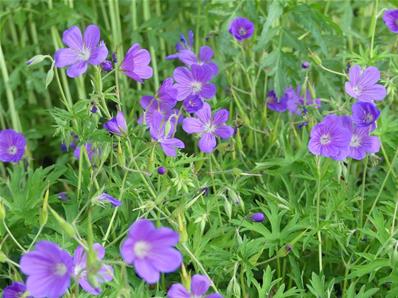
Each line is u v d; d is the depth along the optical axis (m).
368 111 0.40
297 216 0.44
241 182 0.48
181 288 0.31
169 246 0.28
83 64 0.38
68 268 0.28
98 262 0.27
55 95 0.71
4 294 0.31
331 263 0.46
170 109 0.44
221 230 0.42
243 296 0.40
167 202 0.41
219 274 0.41
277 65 0.56
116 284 0.37
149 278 0.27
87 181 0.46
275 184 0.50
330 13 0.70
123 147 0.42
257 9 0.60
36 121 0.71
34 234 0.44
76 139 0.53
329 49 0.64
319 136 0.39
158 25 0.63
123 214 0.44
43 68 0.66
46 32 0.67
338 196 0.45
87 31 0.37
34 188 0.47
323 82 0.59
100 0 0.66
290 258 0.43
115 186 0.44
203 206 0.42
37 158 0.69
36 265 0.28
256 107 0.57
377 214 0.43
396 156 0.47
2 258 0.31
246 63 0.63
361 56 0.52
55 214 0.28
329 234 0.44
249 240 0.44
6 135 0.44
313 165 0.42
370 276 0.41
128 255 0.27
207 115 0.43
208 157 0.44
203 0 0.65
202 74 0.43
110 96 0.41
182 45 0.55
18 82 0.61
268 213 0.44
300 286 0.42
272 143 0.52
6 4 0.63
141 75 0.40
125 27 0.72
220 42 0.59
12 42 0.70
